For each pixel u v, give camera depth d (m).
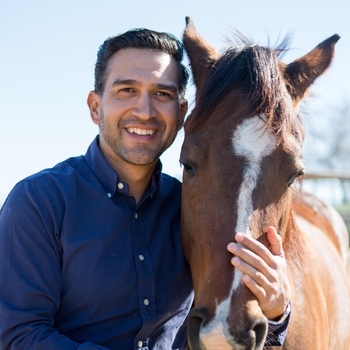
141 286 2.16
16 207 2.13
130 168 2.31
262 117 2.03
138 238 2.21
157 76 2.26
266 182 1.96
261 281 1.85
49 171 2.25
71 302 2.13
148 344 2.20
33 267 2.08
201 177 2.04
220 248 1.90
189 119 2.19
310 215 3.95
